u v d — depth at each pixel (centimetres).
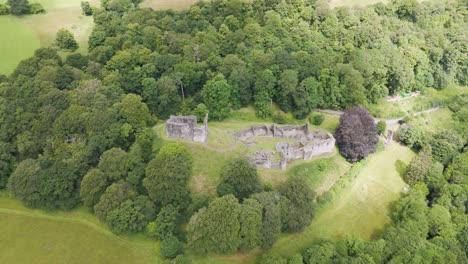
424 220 8212
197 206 8525
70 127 9994
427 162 9812
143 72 12119
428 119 12488
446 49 13512
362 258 7344
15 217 9338
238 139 10525
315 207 8950
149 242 8500
